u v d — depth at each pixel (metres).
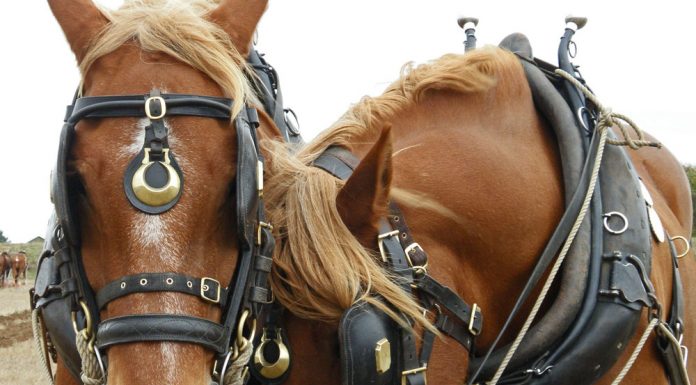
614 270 3.46
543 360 3.38
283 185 2.96
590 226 3.56
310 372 2.90
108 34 2.75
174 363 2.37
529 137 3.76
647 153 4.81
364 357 2.76
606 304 3.41
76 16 2.84
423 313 3.01
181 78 2.65
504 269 3.50
